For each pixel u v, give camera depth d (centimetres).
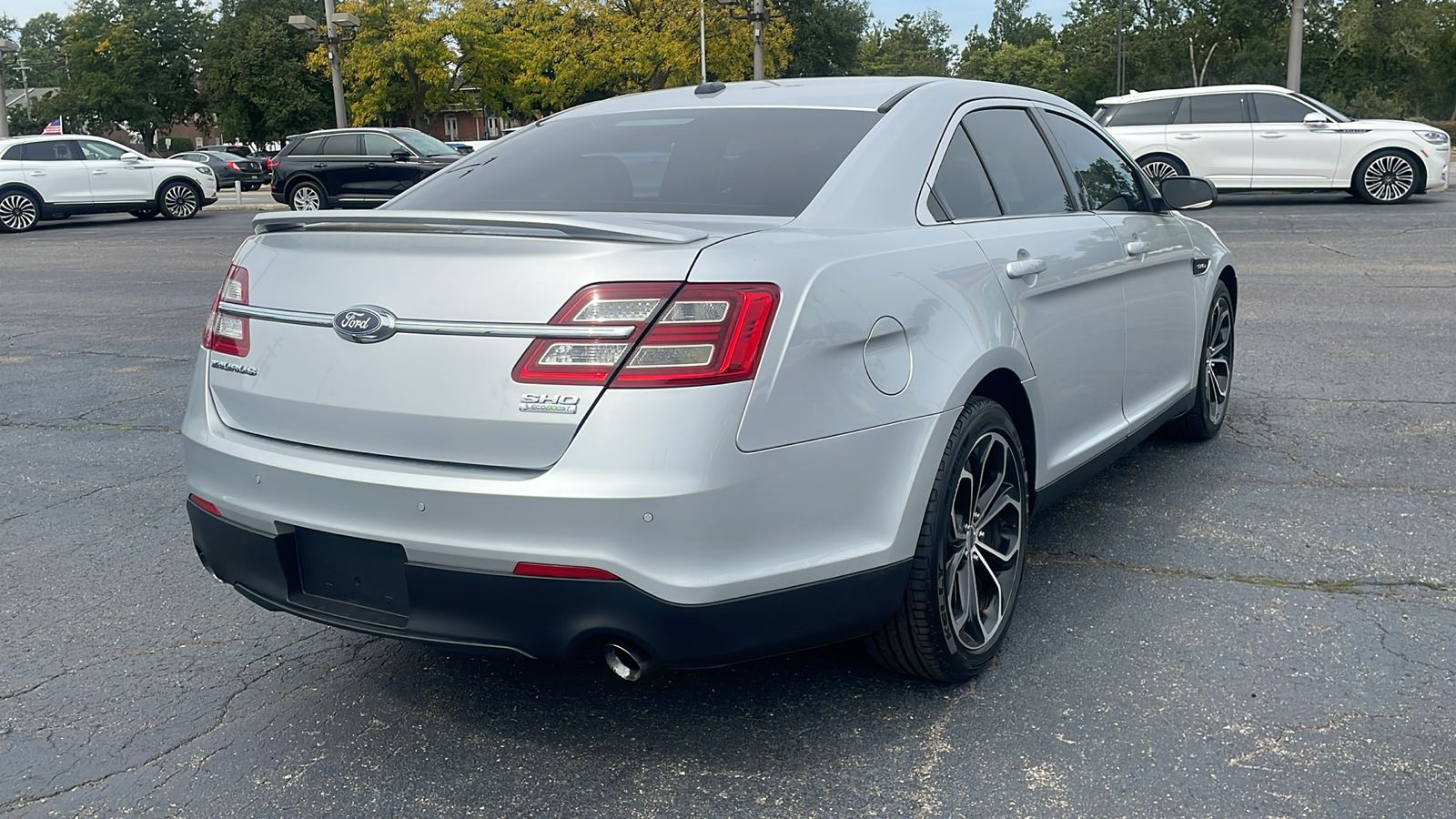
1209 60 6456
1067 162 404
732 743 281
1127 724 284
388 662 335
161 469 550
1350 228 1403
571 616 241
